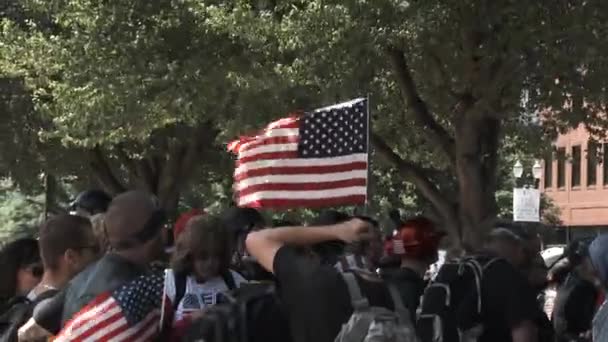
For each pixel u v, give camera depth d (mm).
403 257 6414
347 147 6379
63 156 26438
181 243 5277
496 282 5719
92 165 27469
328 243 4336
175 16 16953
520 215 23891
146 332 4695
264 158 6508
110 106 17781
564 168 59062
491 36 11969
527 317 5703
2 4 24469
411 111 13977
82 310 4613
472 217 12977
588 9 11938
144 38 17125
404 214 28031
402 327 3984
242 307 4469
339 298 4047
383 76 14023
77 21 17938
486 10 11766
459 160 13219
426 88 13945
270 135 6512
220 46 16516
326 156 6383
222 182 31250
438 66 12867
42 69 19312
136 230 4750
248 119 14891
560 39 12000
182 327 4852
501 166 29906
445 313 5742
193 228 5281
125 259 4758
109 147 25344
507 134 17438
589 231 57031
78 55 17922
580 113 13945
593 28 12164
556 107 13055
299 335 4105
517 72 12320
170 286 5230
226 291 5141
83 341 4582
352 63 12523
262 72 14727
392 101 14938
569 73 12492
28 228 48500
